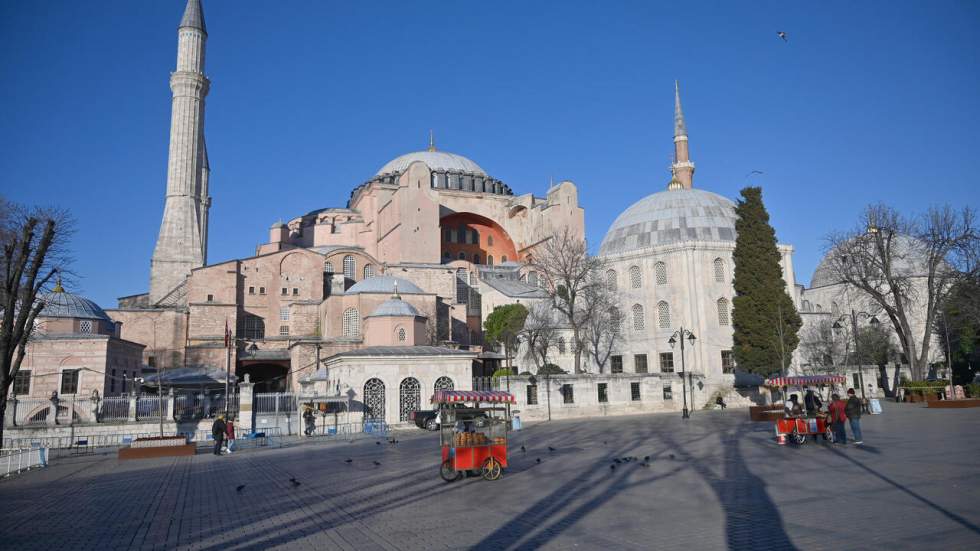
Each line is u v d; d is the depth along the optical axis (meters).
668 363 63.12
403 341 57.88
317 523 12.51
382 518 12.76
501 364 70.31
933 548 9.16
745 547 9.59
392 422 47.06
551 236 81.00
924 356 54.44
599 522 11.63
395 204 82.56
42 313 51.06
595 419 49.06
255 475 21.34
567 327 65.81
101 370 49.53
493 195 95.06
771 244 56.94
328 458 26.39
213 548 10.82
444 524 11.97
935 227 55.53
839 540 9.80
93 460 30.05
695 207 68.38
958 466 16.52
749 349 55.75
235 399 48.38
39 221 33.03
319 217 96.00
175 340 69.56
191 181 79.31
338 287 71.62
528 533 10.98
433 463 22.53
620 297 66.25
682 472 17.67
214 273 71.06
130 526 13.00
